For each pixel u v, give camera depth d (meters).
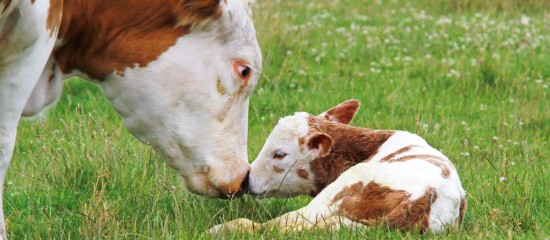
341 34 22.20
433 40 21.55
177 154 9.29
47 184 11.39
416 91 17.52
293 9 25.44
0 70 7.86
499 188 11.35
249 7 9.08
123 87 8.90
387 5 26.77
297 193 11.52
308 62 19.58
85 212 10.17
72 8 8.48
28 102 8.88
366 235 9.20
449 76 18.28
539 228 9.90
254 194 11.37
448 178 9.82
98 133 13.87
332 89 17.64
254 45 9.17
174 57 8.79
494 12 24.92
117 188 11.59
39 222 10.25
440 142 13.98
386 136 11.00
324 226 9.41
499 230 9.91
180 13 8.66
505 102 16.77
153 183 11.38
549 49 20.58
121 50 8.69
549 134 15.20
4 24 7.54
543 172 12.27
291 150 11.25
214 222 10.50
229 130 9.38
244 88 9.29
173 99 8.94
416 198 9.46
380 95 17.17
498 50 20.31
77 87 17.06
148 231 9.59
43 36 7.85
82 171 11.87
